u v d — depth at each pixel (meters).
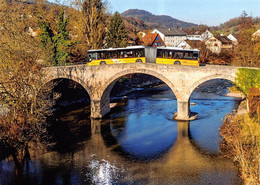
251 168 20.31
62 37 46.25
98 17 49.28
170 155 26.47
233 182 20.67
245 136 24.89
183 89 35.69
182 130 33.41
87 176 22.44
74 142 30.50
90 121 38.50
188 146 28.55
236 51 65.00
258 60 56.91
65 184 21.09
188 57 38.34
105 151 27.89
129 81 67.81
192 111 41.38
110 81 37.75
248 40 63.91
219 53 75.81
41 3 69.75
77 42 47.12
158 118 38.94
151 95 56.91
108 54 40.69
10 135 23.92
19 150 25.33
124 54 39.91
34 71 26.98
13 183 21.12
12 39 27.31
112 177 22.23
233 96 52.16
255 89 29.91
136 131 33.88
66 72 38.69
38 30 55.84
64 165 24.56
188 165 24.12
